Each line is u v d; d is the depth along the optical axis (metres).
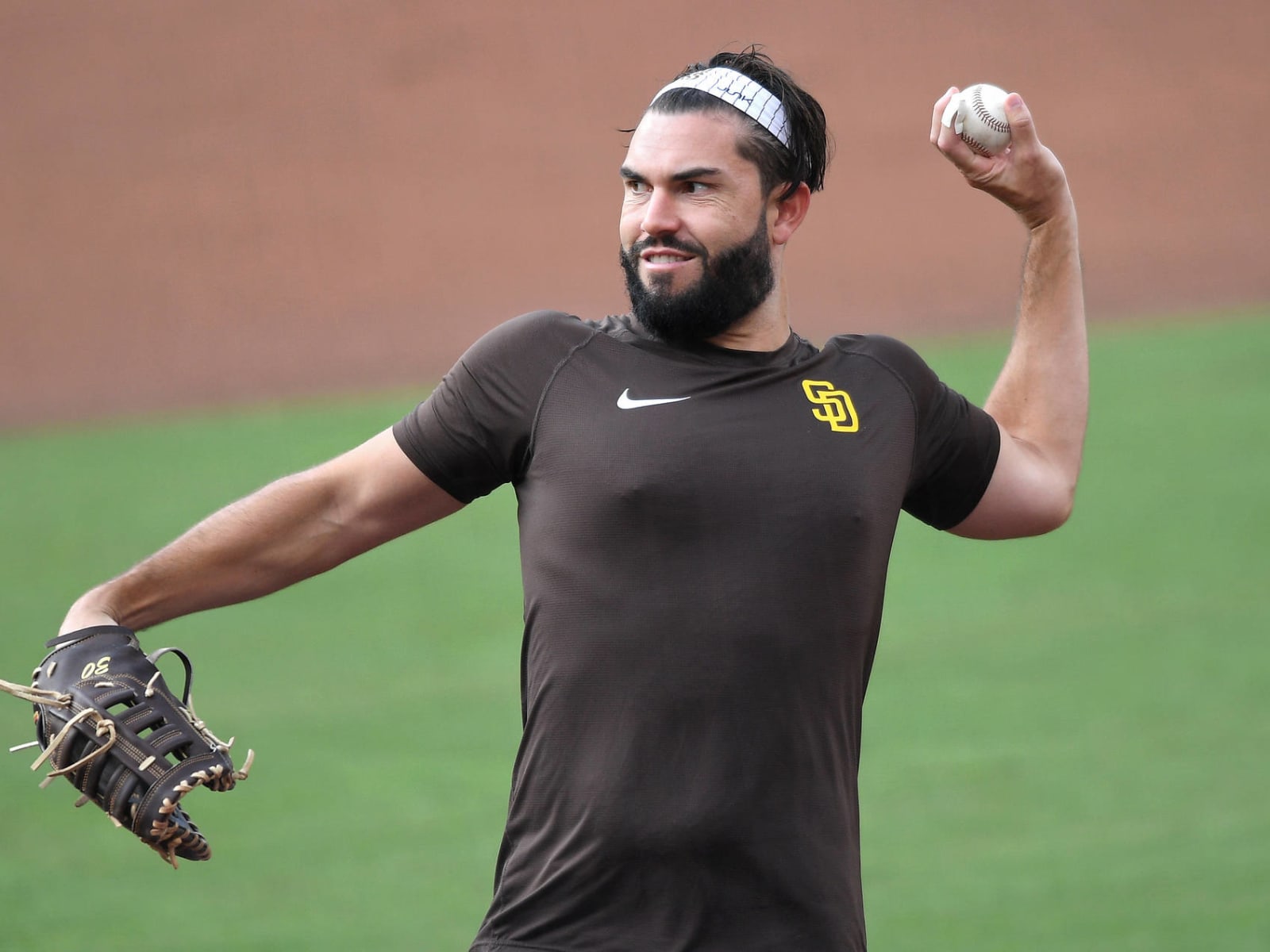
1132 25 102.31
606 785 9.14
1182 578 35.97
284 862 22.69
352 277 83.88
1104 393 55.66
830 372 9.85
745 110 9.57
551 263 85.38
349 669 31.94
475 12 98.94
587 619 9.26
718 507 9.23
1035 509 10.94
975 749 26.53
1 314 78.56
